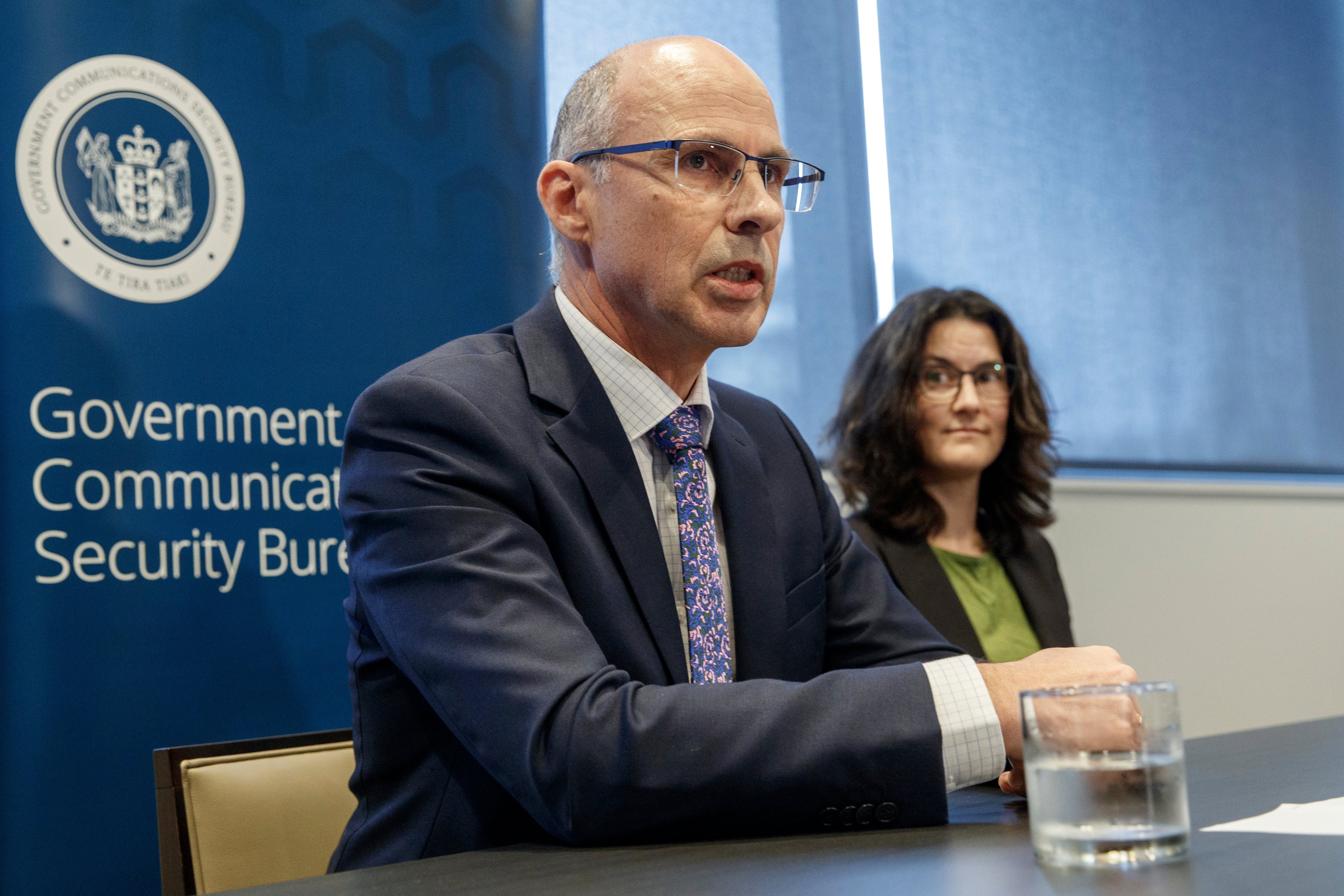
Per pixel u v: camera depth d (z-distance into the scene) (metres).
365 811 1.21
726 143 1.31
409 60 2.36
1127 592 3.72
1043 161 3.71
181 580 2.05
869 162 3.33
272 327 2.18
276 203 2.20
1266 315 4.29
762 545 1.37
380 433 1.21
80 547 1.96
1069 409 3.68
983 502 2.73
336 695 2.21
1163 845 0.72
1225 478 4.05
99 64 2.04
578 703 0.95
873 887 0.70
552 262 1.50
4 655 1.89
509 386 1.27
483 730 1.00
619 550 1.22
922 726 0.93
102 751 1.96
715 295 1.31
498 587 1.06
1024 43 3.71
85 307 2.00
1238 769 1.16
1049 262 3.69
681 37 1.38
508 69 2.47
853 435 2.64
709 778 0.90
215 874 1.35
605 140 1.34
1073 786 0.73
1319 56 4.63
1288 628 4.11
